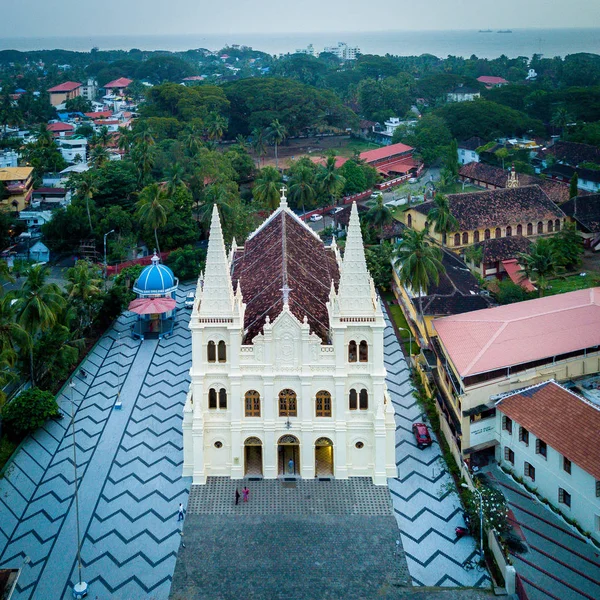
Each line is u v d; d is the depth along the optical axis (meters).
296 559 61.50
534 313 83.56
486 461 73.00
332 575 59.59
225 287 69.19
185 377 95.81
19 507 69.25
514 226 143.38
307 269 84.81
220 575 59.81
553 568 57.28
